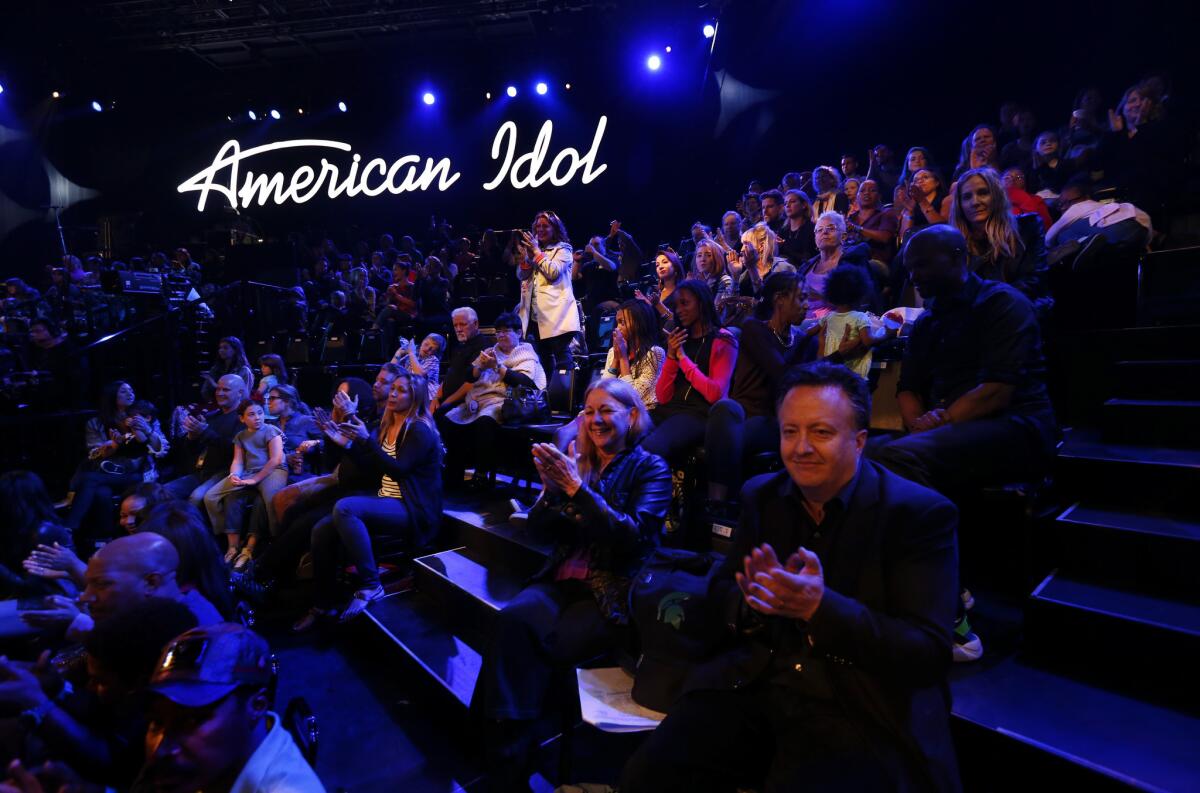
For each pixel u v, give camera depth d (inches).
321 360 333.4
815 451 59.5
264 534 196.7
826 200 272.1
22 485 139.4
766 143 428.8
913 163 223.3
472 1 497.4
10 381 271.7
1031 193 237.5
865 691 57.4
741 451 119.9
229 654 51.5
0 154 583.2
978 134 228.7
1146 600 81.4
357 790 96.3
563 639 89.0
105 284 305.4
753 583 54.1
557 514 95.9
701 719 63.5
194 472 229.3
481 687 95.6
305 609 168.1
